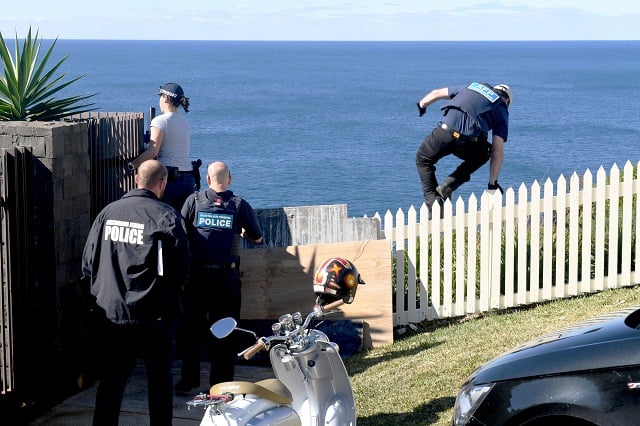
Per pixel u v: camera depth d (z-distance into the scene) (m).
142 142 8.89
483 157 9.86
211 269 7.03
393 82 196.00
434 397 6.66
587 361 4.48
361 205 40.72
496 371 4.74
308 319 4.88
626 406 4.29
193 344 7.29
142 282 5.95
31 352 6.80
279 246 9.52
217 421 4.43
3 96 10.39
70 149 7.06
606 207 9.84
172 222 5.97
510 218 9.10
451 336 8.37
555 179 46.16
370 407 6.67
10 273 6.53
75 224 7.18
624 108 113.19
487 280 9.12
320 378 5.04
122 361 6.04
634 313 5.02
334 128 85.06
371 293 8.51
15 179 6.53
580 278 9.58
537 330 8.05
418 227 8.94
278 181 48.69
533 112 103.88
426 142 9.89
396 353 8.14
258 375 7.85
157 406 6.11
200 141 73.31
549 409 4.46
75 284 7.23
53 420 6.82
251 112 107.50
